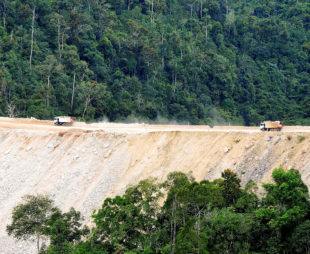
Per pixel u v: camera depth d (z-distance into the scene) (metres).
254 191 72.38
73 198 97.00
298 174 67.19
